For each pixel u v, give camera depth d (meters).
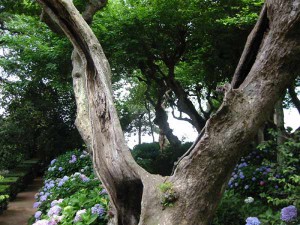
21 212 6.86
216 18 6.26
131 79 13.20
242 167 5.51
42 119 12.82
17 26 8.10
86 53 2.50
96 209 3.11
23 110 12.28
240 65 1.99
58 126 13.01
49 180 6.44
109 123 2.24
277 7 1.80
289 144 3.10
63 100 13.08
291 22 1.75
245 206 3.74
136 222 2.06
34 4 7.27
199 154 1.82
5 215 6.61
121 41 6.71
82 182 4.58
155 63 8.65
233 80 2.01
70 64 7.48
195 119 8.51
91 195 3.70
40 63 7.79
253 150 6.62
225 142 1.81
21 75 9.98
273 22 1.83
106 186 2.15
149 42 7.12
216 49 7.10
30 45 7.57
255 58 1.97
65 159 7.66
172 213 1.78
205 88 10.20
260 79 1.86
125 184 2.10
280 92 1.89
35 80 9.38
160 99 10.03
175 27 6.89
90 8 3.87
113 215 2.35
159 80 8.77
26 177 9.95
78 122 2.75
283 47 1.81
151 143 15.97
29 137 12.09
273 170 3.31
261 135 6.63
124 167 2.08
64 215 3.24
